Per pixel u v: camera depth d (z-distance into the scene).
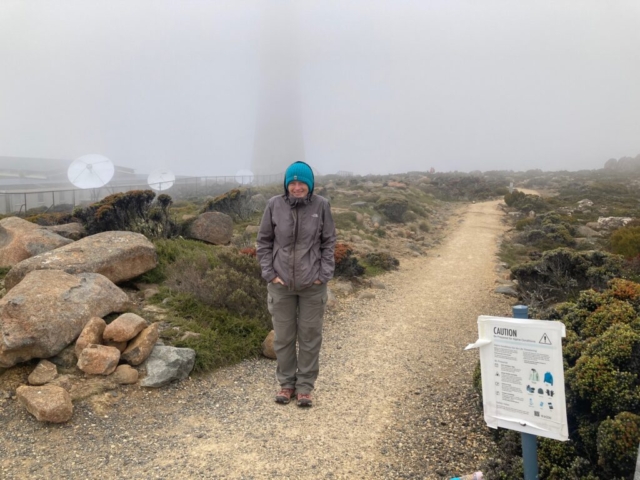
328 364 5.63
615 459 2.60
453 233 19.78
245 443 3.75
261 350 5.77
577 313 4.36
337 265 10.38
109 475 3.26
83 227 10.65
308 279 4.15
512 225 22.38
